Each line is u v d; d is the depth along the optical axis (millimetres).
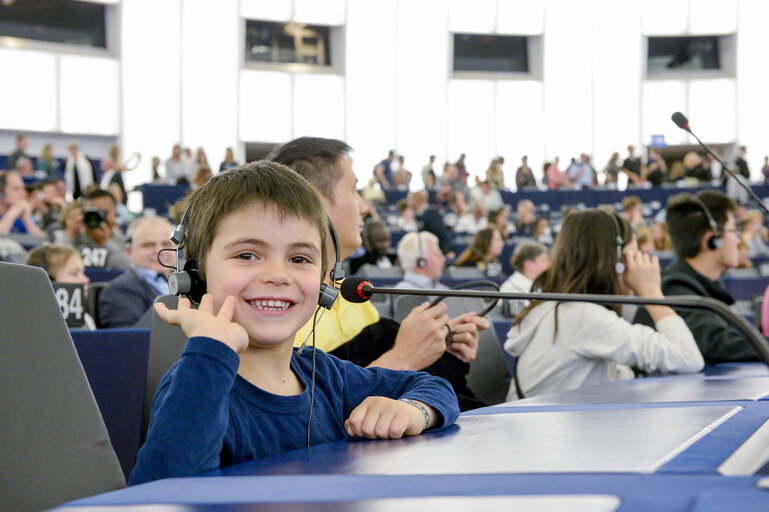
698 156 15023
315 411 1071
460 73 17797
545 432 947
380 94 17344
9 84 14844
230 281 984
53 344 992
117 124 15578
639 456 730
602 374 2328
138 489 650
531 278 3971
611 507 497
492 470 695
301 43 17141
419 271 3979
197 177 11008
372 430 989
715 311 1018
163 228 3721
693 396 1407
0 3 15000
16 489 929
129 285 3322
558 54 17953
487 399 2621
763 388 1566
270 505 557
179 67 15984
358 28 17188
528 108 17953
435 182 15734
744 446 767
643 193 13664
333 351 1854
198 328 911
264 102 16672
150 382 1818
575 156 18016
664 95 18141
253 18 16547
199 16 16094
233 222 995
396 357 1780
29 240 5953
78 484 975
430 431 1043
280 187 1017
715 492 524
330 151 1954
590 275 2322
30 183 10953
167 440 836
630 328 2271
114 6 15562
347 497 578
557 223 12703
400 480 654
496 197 13898
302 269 1015
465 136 17766
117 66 15562
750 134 18141
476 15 17688
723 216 2896
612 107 18016
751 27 18016
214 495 606
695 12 18016
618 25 17953
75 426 991
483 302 2936
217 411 865
